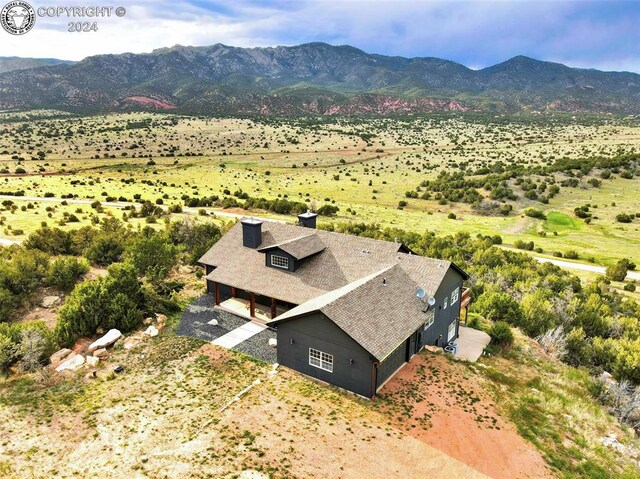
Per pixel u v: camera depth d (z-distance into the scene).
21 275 31.00
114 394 20.19
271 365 23.17
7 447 16.34
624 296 52.66
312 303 23.55
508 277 49.00
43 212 70.06
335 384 21.20
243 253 32.09
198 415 18.44
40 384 20.83
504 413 20.12
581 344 32.69
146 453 15.99
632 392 27.03
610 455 18.42
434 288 25.69
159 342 25.69
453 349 27.44
